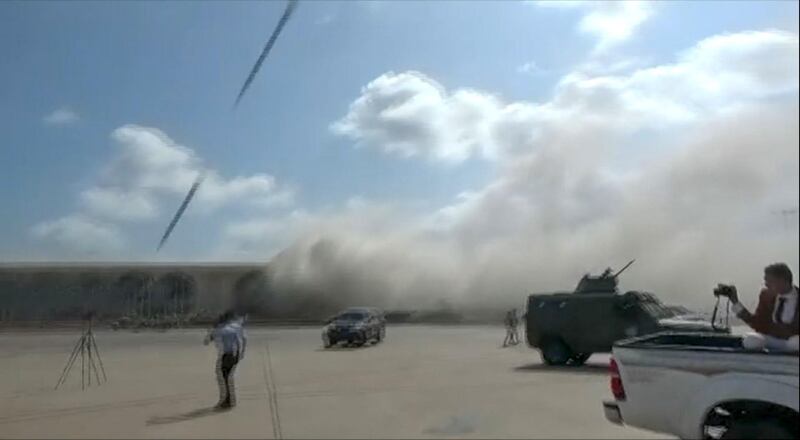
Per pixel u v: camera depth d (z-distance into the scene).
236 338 13.45
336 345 32.62
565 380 16.75
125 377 19.89
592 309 20.00
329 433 10.55
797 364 6.29
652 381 7.13
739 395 6.55
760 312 6.83
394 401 13.76
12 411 13.58
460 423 11.09
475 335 42.00
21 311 46.38
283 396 14.84
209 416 12.41
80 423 11.98
